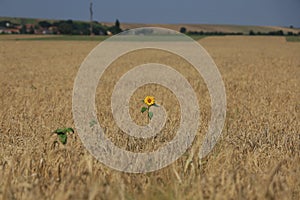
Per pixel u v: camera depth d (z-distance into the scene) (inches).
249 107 392.5
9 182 148.1
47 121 308.8
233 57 1402.6
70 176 153.2
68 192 131.6
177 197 139.6
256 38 3157.0
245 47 2145.7
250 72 855.7
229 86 590.9
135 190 151.6
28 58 1434.5
